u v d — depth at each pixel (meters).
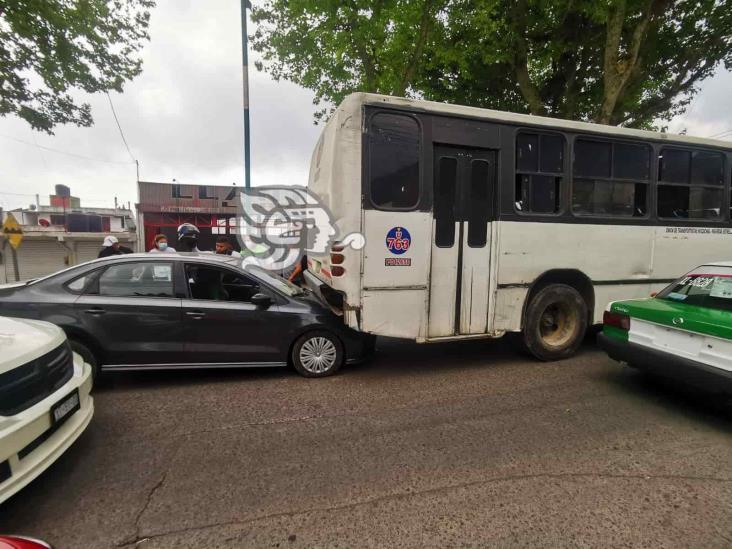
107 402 3.85
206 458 2.87
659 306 3.89
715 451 3.00
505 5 9.98
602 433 3.27
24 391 2.30
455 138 4.46
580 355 5.49
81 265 4.21
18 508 2.33
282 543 2.06
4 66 9.45
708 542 2.07
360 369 4.87
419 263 4.41
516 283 4.86
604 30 10.33
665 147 5.55
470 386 4.30
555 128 4.90
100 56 10.57
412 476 2.66
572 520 2.24
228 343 4.29
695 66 10.88
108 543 2.06
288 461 2.83
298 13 9.64
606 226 5.26
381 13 9.37
